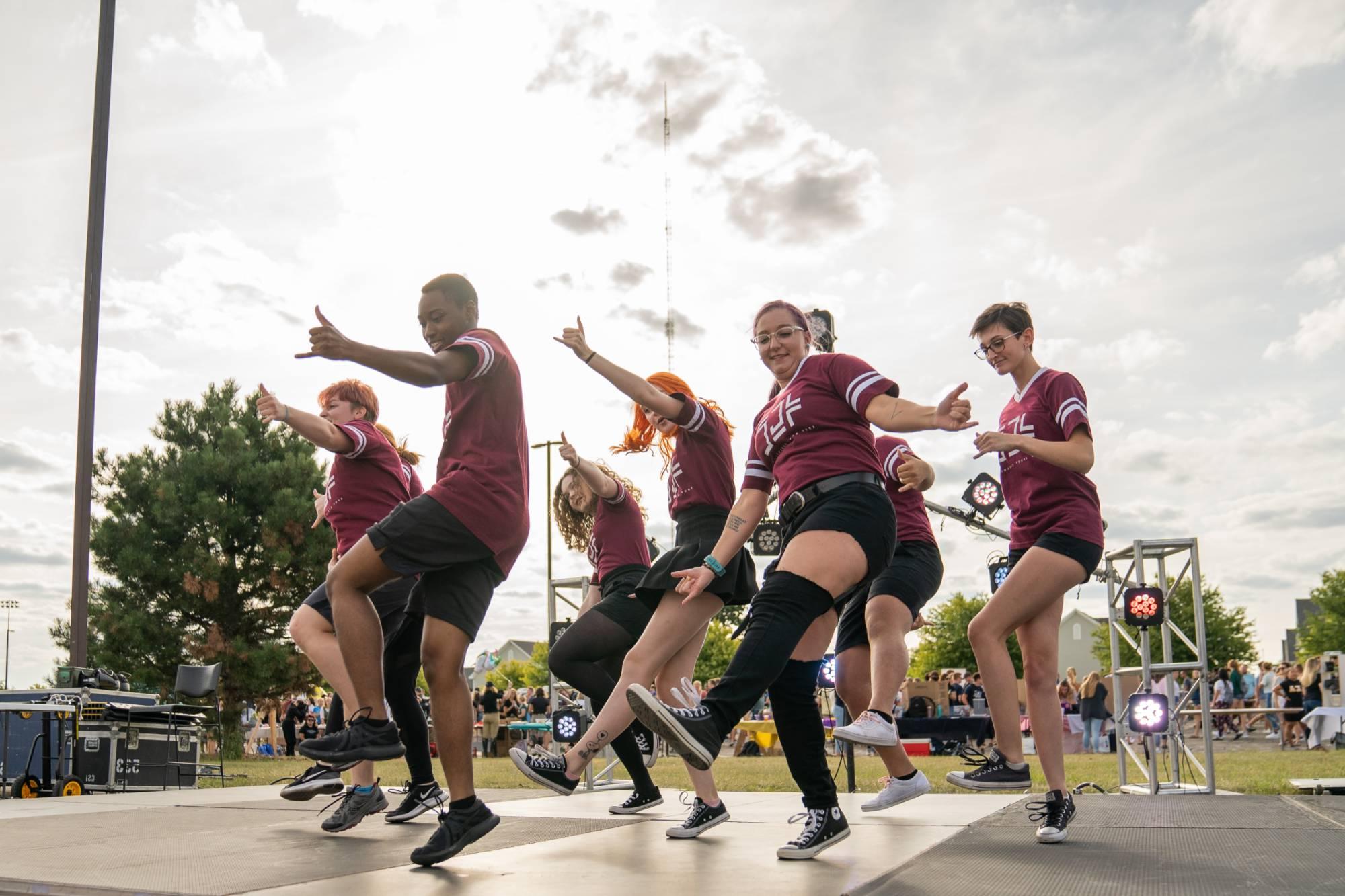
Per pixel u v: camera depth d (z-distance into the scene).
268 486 17.64
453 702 3.06
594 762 10.71
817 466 3.12
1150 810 4.34
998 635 3.71
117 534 17.36
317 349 2.63
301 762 16.14
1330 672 16.00
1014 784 3.67
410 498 4.50
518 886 2.66
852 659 4.50
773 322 3.43
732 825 4.21
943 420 2.85
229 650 17.06
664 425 4.16
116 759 8.71
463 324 3.32
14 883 2.79
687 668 4.23
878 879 2.70
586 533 5.14
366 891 2.60
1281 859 2.90
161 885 2.72
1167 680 6.70
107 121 12.39
